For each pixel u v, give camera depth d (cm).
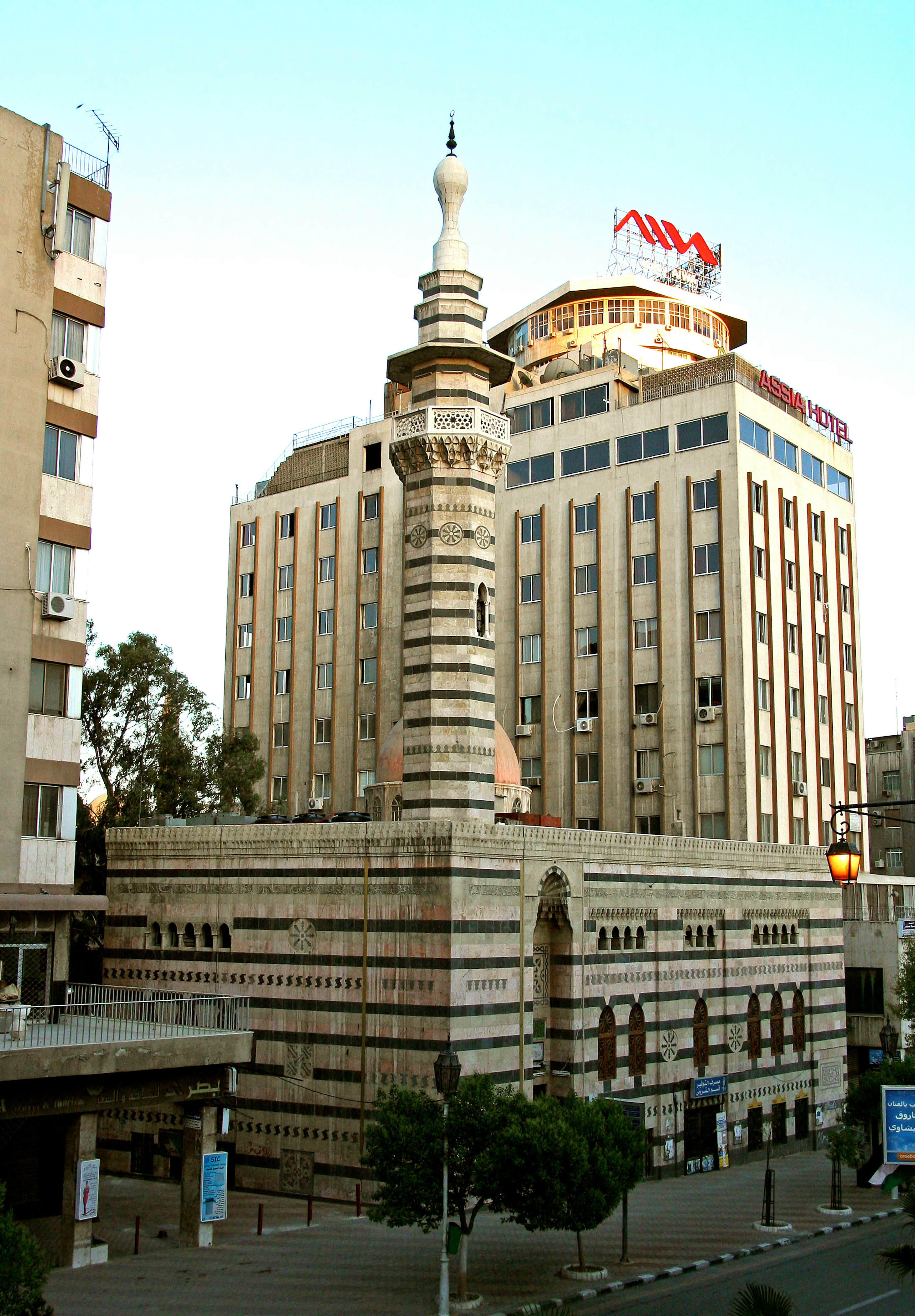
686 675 6731
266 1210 4178
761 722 6662
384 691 7894
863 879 7300
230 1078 3881
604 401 7350
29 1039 3534
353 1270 3459
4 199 4250
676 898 5122
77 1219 3525
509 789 5006
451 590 4566
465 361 4700
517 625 7450
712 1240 3909
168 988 4838
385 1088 4172
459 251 4816
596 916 4694
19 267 4272
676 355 8312
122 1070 3528
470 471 4638
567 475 7406
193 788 6159
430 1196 3136
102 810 6334
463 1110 3247
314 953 4434
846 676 7575
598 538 7194
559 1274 3434
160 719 6225
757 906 5591
